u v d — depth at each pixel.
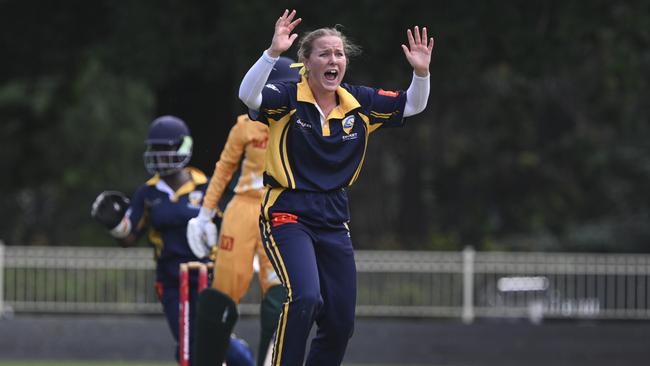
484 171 103.88
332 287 21.27
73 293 62.78
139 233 30.20
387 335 56.78
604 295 63.44
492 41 67.94
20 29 73.75
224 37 65.94
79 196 98.62
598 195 105.56
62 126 96.50
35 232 98.00
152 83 68.44
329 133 21.05
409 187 94.50
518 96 99.25
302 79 21.31
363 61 65.94
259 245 27.95
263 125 27.42
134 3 66.19
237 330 54.81
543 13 65.00
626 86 71.75
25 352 52.25
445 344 55.28
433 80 70.44
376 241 80.38
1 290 62.22
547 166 104.06
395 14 63.88
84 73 90.38
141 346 53.44
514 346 55.06
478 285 63.81
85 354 51.97
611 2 65.19
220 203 29.52
